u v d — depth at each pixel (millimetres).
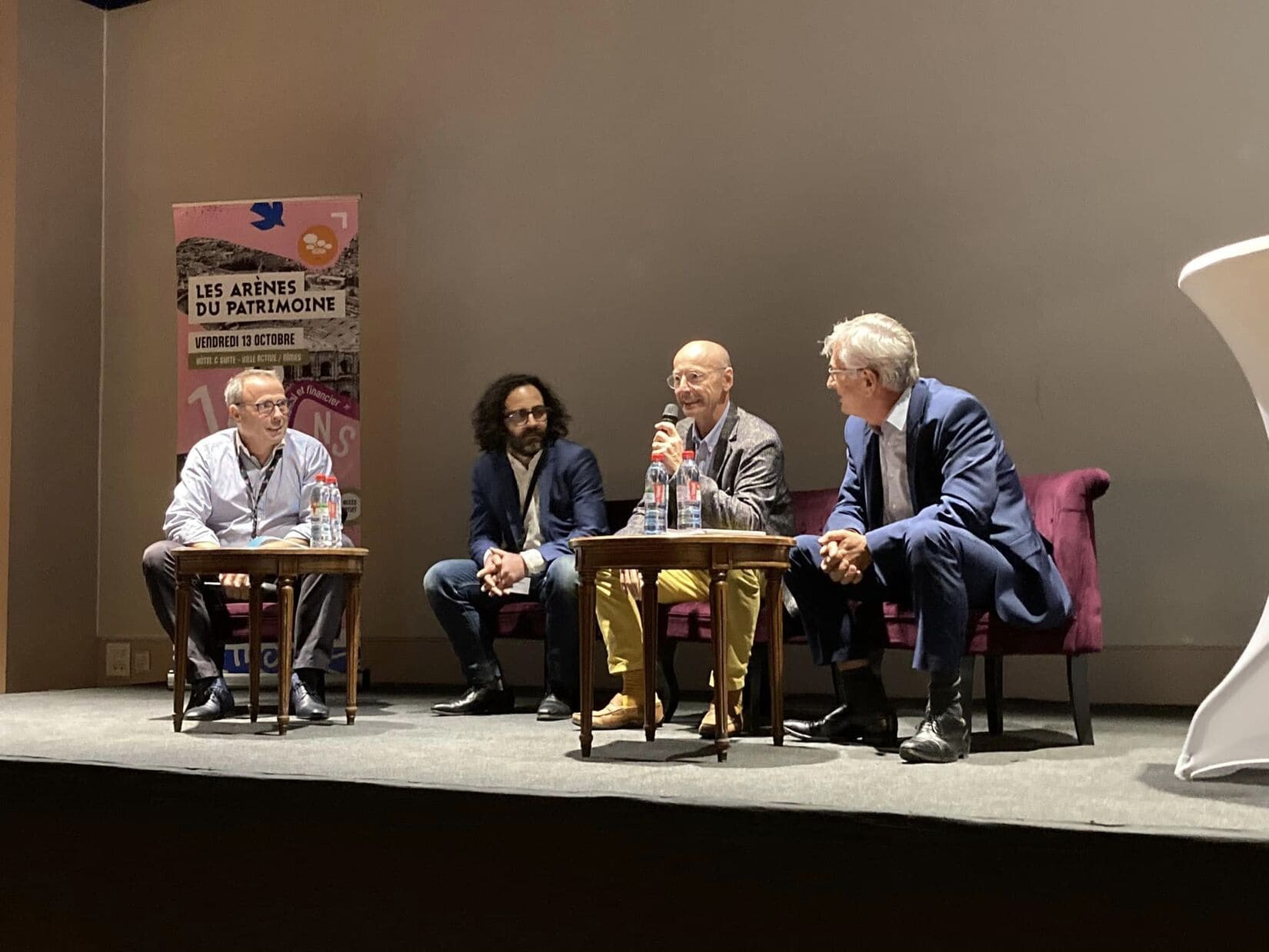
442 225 5641
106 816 2848
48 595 5977
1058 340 4613
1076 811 2131
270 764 2834
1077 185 4602
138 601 6125
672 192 5250
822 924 2166
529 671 5348
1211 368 4387
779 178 5070
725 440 3793
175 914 2762
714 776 2602
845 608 3232
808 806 2193
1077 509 3219
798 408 5012
